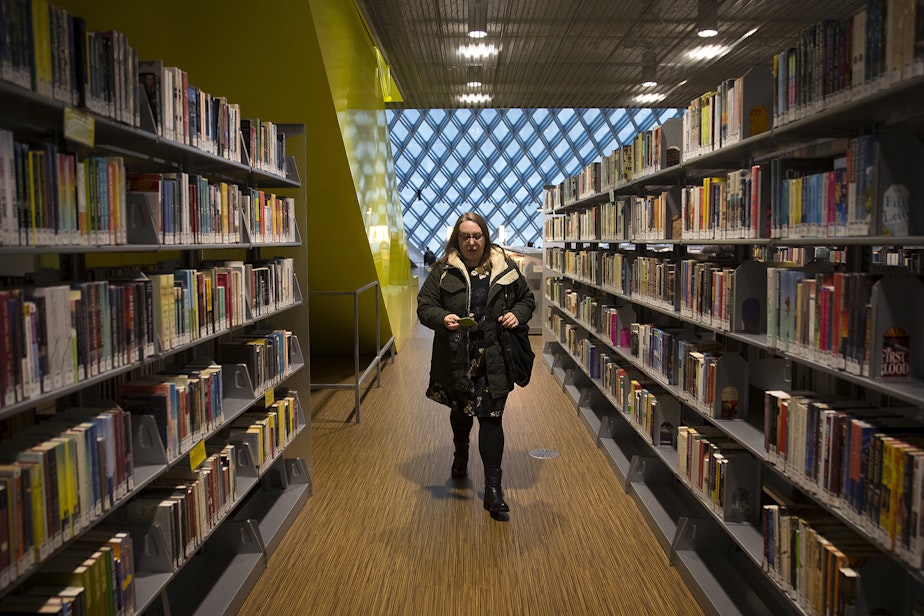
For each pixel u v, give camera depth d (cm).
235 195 284
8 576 139
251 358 304
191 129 239
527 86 935
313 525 341
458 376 340
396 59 771
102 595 177
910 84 151
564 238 727
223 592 261
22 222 147
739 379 278
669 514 337
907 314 172
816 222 208
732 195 266
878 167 177
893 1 158
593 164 565
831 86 190
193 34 428
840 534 194
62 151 185
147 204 205
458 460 401
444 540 324
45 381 155
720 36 682
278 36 432
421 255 2281
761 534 253
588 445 472
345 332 789
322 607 265
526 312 347
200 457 243
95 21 418
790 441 212
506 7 588
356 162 567
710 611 254
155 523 214
